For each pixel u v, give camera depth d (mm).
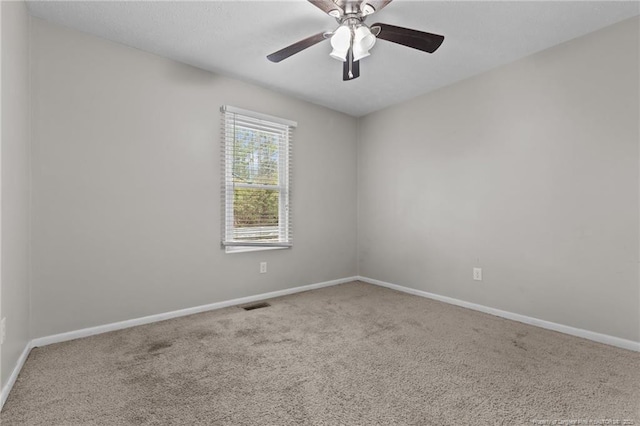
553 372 1786
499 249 2791
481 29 2215
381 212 3900
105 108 2371
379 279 3936
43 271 2131
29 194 2055
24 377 1717
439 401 1510
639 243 2066
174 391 1591
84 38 2281
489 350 2078
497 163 2799
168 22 2162
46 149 2137
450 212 3172
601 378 1721
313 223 3744
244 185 3174
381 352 2047
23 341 1905
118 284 2438
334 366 1856
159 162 2629
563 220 2404
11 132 1665
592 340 2248
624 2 1927
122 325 2449
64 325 2213
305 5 1983
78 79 2260
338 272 4008
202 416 1395
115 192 2420
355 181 4172
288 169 3504
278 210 3449
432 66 2781
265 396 1551
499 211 2787
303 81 3117
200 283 2871
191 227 2811
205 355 1997
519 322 2621
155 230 2613
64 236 2211
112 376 1731
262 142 3309
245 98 3139
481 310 2918
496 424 1346
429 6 1967
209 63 2760
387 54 2574
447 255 3197
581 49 2301
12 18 1685
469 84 3006
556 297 2443
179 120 2732
